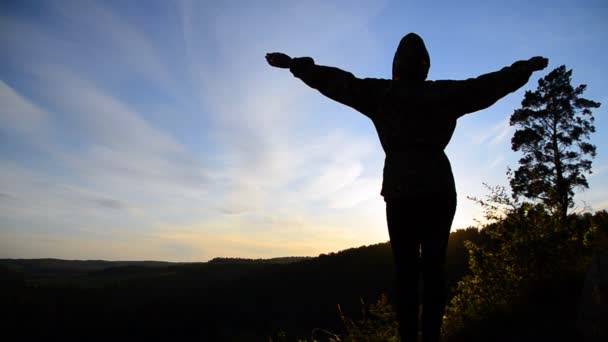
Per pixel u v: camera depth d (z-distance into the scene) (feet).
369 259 224.94
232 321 202.59
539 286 16.14
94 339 282.56
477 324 15.39
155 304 327.06
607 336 10.43
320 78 7.98
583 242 19.38
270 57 8.14
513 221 22.18
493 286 21.49
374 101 7.81
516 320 14.33
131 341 256.32
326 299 179.01
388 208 7.80
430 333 7.85
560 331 12.43
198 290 339.77
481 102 7.58
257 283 267.80
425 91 7.66
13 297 375.86
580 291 14.43
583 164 98.48
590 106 100.68
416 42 8.23
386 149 7.91
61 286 449.89
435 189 7.32
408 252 7.82
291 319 167.94
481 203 24.34
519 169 103.19
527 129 104.99
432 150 7.59
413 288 7.88
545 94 105.29
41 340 297.53
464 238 86.99
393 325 25.32
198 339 199.21
